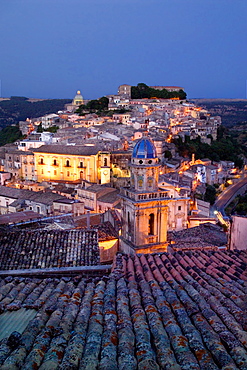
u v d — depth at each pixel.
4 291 15.32
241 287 15.62
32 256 29.44
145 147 40.00
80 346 10.47
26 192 93.06
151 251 39.97
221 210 121.94
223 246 49.62
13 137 189.62
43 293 15.10
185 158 150.50
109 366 9.28
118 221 46.09
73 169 114.44
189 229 59.16
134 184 40.75
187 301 13.57
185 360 9.78
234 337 11.09
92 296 14.54
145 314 12.70
